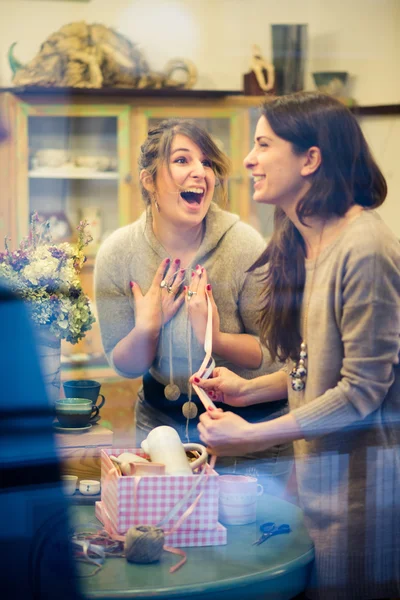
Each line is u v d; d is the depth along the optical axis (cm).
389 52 336
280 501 159
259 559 128
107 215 335
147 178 196
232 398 175
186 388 188
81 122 333
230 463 169
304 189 167
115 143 336
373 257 157
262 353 180
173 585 116
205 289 186
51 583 112
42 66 330
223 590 117
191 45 339
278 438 158
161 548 126
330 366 160
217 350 184
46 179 332
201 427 162
